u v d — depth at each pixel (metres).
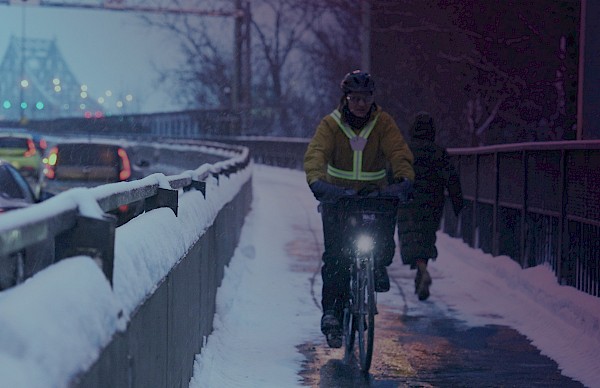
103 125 99.25
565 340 9.12
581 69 14.78
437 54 32.06
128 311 3.67
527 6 25.73
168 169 54.19
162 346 4.92
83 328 2.81
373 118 8.44
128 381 3.73
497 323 10.23
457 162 16.89
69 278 2.96
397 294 12.08
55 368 2.40
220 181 11.82
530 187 12.19
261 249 16.22
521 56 27.53
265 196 29.77
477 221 15.19
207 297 8.25
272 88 73.25
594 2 14.62
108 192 4.07
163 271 4.79
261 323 10.05
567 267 10.71
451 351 8.87
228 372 7.74
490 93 29.03
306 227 20.31
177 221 5.94
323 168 8.23
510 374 7.97
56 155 20.42
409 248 11.61
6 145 32.09
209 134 72.75
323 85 56.38
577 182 10.45
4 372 2.15
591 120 14.64
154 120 88.56
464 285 12.73
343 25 48.25
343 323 8.71
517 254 12.84
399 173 8.29
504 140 30.50
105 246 3.46
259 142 56.34
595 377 7.79
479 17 28.17
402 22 33.88
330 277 8.51
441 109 34.22
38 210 3.00
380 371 8.09
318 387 7.50
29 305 2.48
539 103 27.62
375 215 8.05
